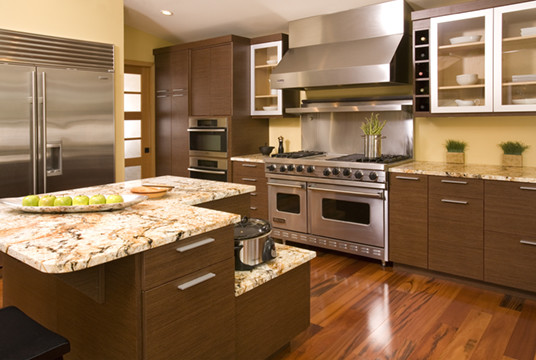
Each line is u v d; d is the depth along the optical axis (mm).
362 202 3754
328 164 3893
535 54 3129
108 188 2705
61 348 1369
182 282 1647
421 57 3713
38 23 3863
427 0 3852
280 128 5199
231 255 1874
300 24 4500
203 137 5168
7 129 3678
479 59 3387
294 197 4230
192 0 4492
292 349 2377
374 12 3988
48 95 3908
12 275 2348
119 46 4465
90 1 4211
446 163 3861
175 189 2650
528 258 2969
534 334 2531
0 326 1479
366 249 3779
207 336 1774
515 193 2986
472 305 2945
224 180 5000
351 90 4535
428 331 2578
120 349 1600
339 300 3041
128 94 5547
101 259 1340
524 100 3195
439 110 3576
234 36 4793
